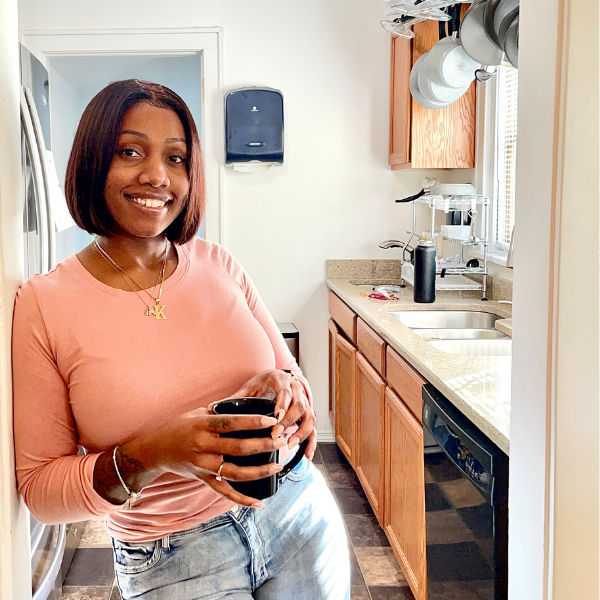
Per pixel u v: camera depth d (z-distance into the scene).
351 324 2.93
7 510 0.79
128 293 0.94
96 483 0.83
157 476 0.84
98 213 0.93
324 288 3.61
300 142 3.49
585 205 0.83
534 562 0.93
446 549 1.57
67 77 4.34
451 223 3.16
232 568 0.99
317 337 3.64
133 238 0.96
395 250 3.58
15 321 0.87
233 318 1.02
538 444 0.91
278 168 3.51
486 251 2.89
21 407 0.86
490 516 1.27
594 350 0.85
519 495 0.97
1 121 0.80
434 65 2.59
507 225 3.00
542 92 0.87
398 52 3.25
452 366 1.74
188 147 0.96
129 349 0.91
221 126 3.44
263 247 3.56
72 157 0.92
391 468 2.27
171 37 3.36
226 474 0.78
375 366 2.47
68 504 0.83
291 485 1.08
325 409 3.69
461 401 1.44
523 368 0.95
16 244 0.87
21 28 3.31
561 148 0.82
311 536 1.07
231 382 0.98
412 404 1.93
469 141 3.19
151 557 0.97
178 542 0.97
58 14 3.32
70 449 0.91
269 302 3.60
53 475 0.84
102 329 0.90
